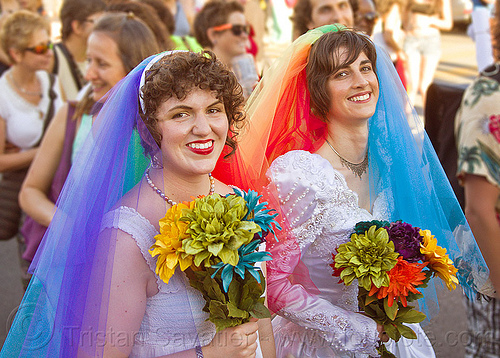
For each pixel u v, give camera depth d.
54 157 2.79
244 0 5.81
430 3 6.20
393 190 2.07
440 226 2.08
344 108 1.95
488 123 2.34
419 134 2.15
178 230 1.49
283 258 1.89
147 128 1.63
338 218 1.92
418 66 6.46
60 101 3.56
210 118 1.62
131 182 1.71
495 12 2.67
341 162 2.05
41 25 3.42
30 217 2.90
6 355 1.71
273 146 2.08
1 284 4.39
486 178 2.34
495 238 2.33
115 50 2.67
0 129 3.43
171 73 1.55
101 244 1.56
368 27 4.15
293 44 2.06
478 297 2.13
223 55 3.78
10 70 3.46
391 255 1.70
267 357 1.91
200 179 1.73
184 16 5.67
